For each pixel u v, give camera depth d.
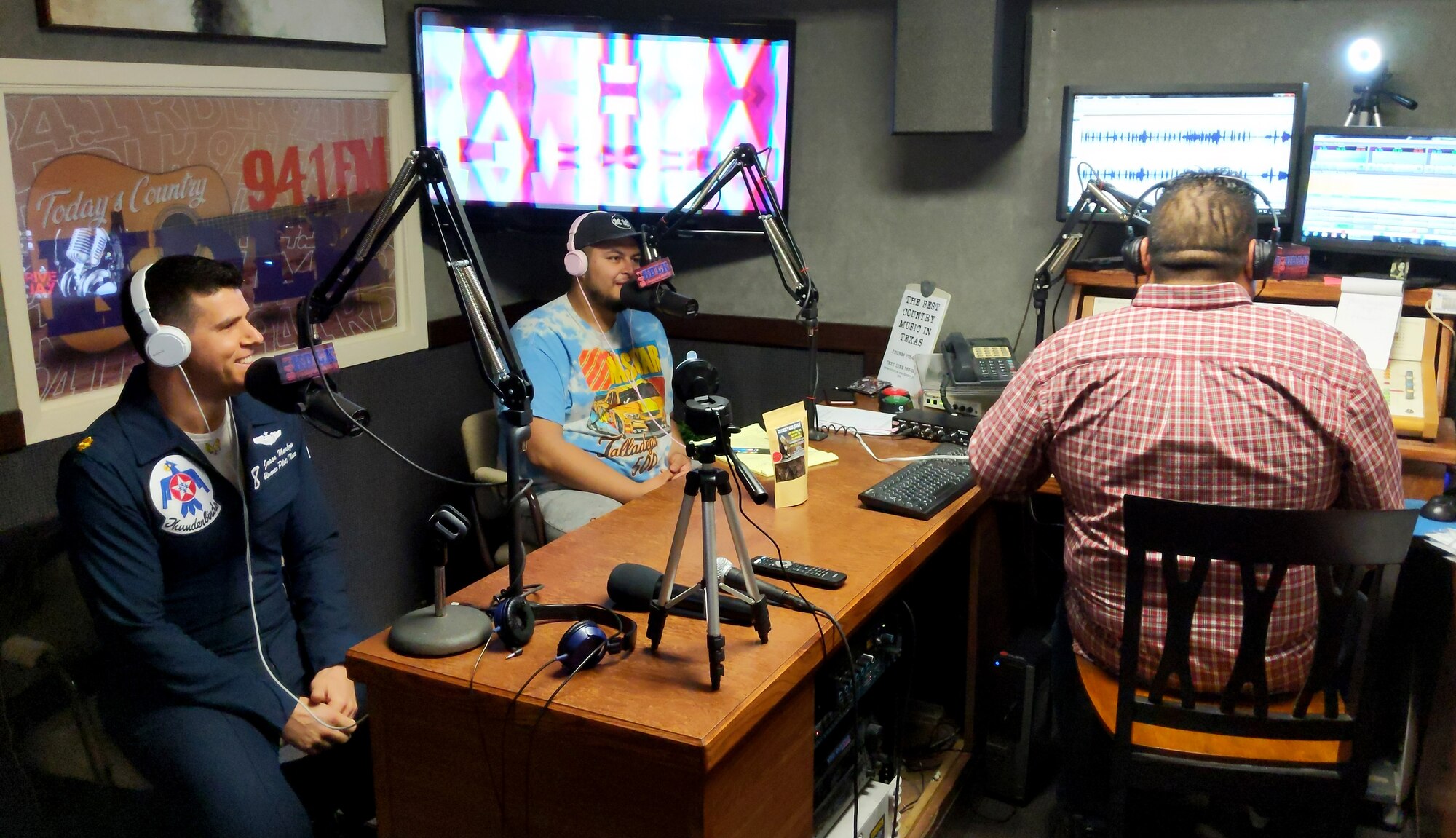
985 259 3.14
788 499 2.15
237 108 2.55
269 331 2.70
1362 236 2.52
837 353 3.38
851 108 3.21
